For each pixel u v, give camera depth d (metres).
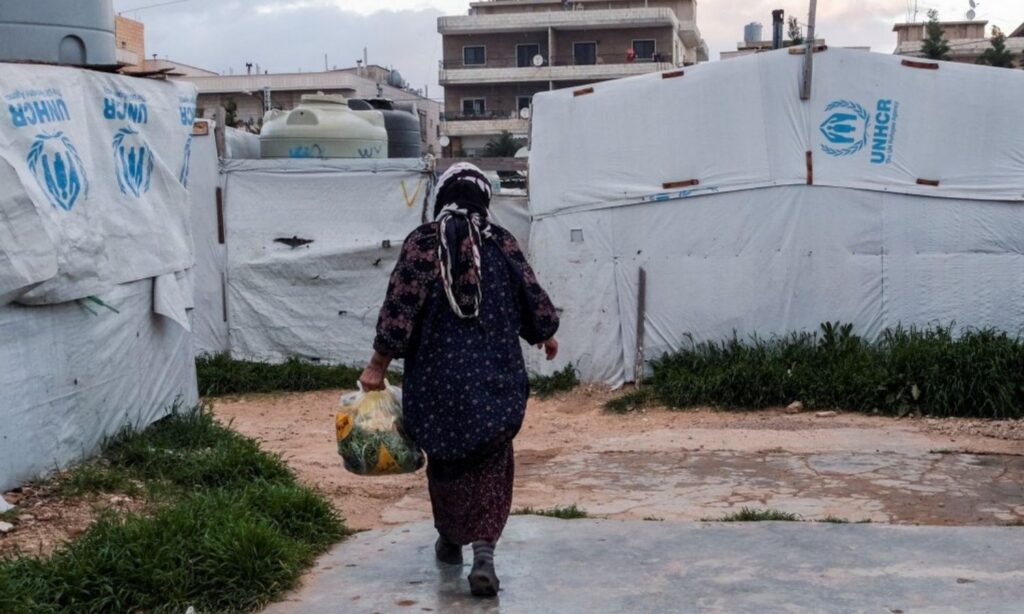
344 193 11.39
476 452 4.14
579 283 10.45
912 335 9.59
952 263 9.97
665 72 10.10
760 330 10.15
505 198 11.08
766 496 6.30
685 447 7.82
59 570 4.14
